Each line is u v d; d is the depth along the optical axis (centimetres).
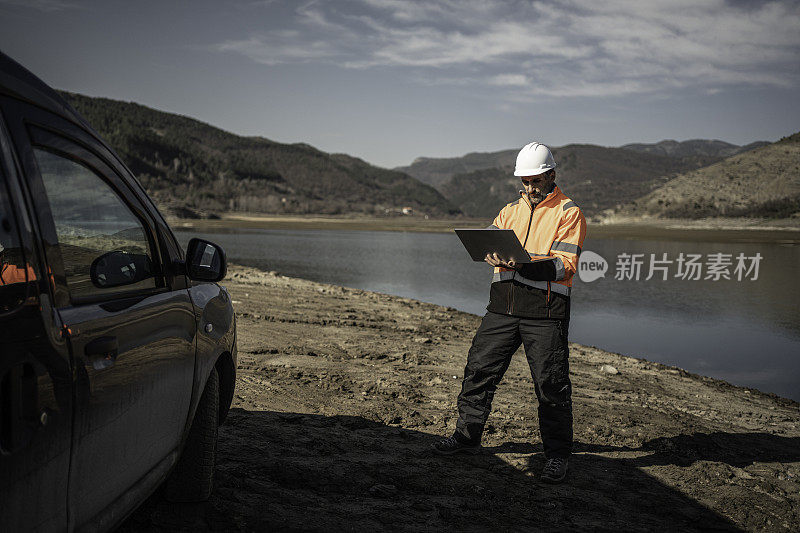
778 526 423
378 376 725
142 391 247
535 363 428
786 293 2658
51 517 191
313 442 475
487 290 2533
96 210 241
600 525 393
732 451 584
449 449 479
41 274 194
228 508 333
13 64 202
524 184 426
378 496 394
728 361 1280
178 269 301
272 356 780
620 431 606
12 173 189
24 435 176
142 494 257
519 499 416
